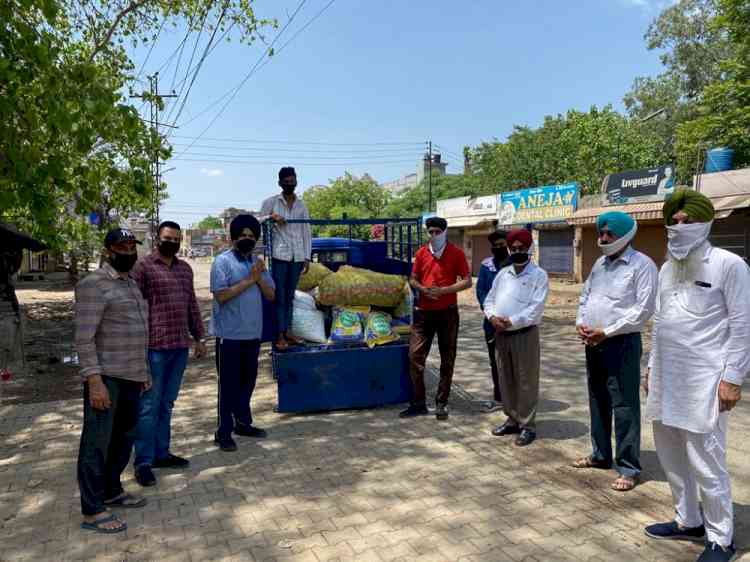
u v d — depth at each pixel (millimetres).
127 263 3725
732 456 4652
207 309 16469
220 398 5043
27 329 12672
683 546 3355
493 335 6125
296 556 3283
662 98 31562
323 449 5031
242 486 4281
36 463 4859
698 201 3184
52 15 5141
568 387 6988
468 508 3861
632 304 4043
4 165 5293
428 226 5691
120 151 6547
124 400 3818
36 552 3383
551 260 23844
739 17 15750
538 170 30234
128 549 3398
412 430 5520
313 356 5977
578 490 4133
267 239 6848
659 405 3393
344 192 57969
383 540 3447
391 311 6750
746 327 3016
